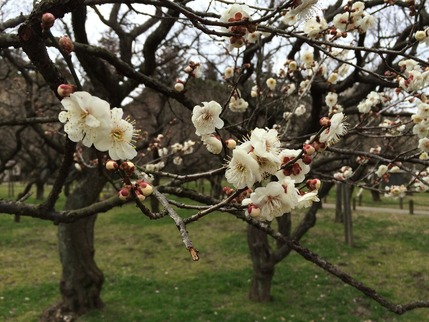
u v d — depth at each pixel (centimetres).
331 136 127
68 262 641
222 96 732
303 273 824
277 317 618
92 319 615
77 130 104
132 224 1384
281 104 425
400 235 1153
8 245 1086
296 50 419
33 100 687
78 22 345
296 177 128
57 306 646
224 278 796
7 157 804
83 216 243
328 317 621
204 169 898
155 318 614
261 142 114
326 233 1184
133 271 862
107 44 824
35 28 110
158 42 452
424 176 363
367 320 609
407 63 296
